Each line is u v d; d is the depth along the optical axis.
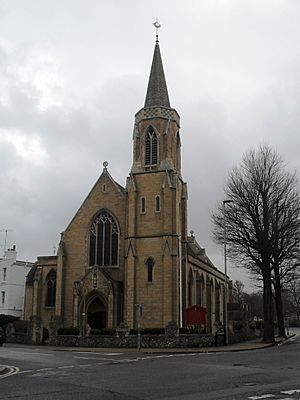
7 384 17.84
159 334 42.50
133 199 54.38
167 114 57.19
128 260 52.72
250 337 57.78
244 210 49.88
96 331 44.75
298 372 20.91
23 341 49.25
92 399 14.38
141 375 20.45
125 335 42.56
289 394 14.98
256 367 23.17
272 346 43.41
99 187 58.44
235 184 52.25
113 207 57.12
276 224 49.12
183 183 58.88
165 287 50.78
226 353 34.91
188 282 57.25
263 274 49.53
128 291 51.84
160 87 58.84
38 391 16.00
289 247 50.44
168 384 17.50
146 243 52.94
